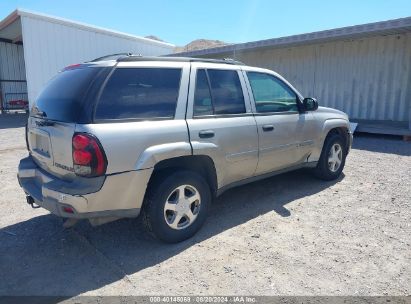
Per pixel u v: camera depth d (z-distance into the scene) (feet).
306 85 42.45
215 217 13.79
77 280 9.55
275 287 9.11
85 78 10.32
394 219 13.37
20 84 69.51
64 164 9.98
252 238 11.91
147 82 10.87
